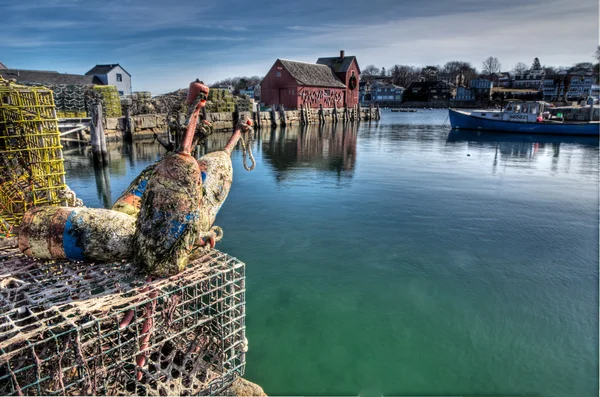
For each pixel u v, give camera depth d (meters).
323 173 19.39
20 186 6.38
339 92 63.38
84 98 30.28
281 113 48.03
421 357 5.87
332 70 64.88
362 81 162.75
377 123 58.62
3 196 6.27
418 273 8.49
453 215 12.49
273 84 56.28
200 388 4.16
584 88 80.50
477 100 129.88
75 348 3.52
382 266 8.80
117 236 4.08
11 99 6.47
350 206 13.42
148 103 35.75
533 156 25.92
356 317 6.83
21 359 3.60
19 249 4.53
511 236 10.66
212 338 4.73
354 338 6.25
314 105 58.28
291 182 17.16
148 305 3.98
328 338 6.25
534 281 8.16
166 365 4.53
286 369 5.52
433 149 29.12
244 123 5.53
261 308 7.07
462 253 9.52
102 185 16.92
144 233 3.89
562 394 5.18
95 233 4.04
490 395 5.15
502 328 6.57
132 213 4.98
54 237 4.03
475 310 7.09
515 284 8.04
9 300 3.77
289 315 6.86
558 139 36.22
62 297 3.81
